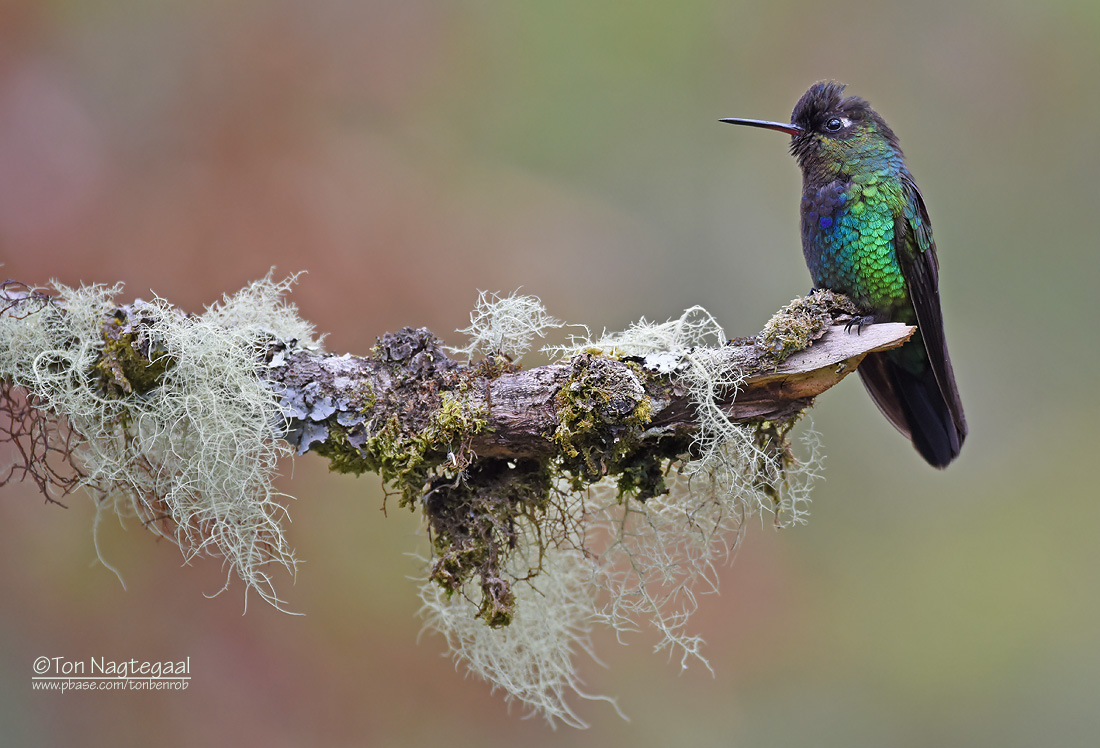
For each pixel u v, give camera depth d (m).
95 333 5.18
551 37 12.16
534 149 11.89
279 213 9.48
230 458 5.18
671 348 5.16
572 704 8.93
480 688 8.48
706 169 12.53
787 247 12.33
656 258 12.00
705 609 9.39
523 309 5.23
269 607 8.32
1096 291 12.80
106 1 9.67
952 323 12.95
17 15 9.47
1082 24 13.23
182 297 8.99
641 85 12.67
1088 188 12.98
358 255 9.53
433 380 5.07
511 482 5.18
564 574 6.29
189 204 9.31
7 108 9.20
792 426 5.42
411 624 8.45
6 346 5.17
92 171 9.16
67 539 8.09
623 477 5.25
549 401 4.91
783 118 12.79
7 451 7.82
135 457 5.29
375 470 5.22
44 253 8.77
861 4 13.23
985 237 13.05
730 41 12.88
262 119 9.87
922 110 13.29
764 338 5.02
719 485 5.36
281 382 5.14
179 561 8.29
